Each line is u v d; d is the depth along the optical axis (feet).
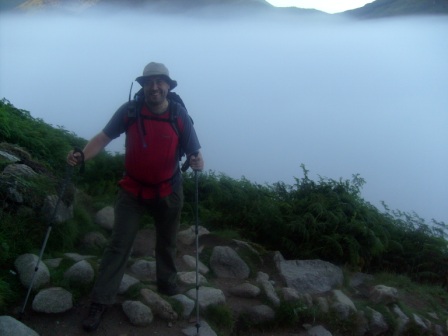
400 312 14.07
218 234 16.10
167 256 11.68
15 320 9.77
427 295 15.75
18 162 15.29
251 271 14.55
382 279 16.10
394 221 19.15
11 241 12.07
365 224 16.85
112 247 10.57
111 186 18.15
